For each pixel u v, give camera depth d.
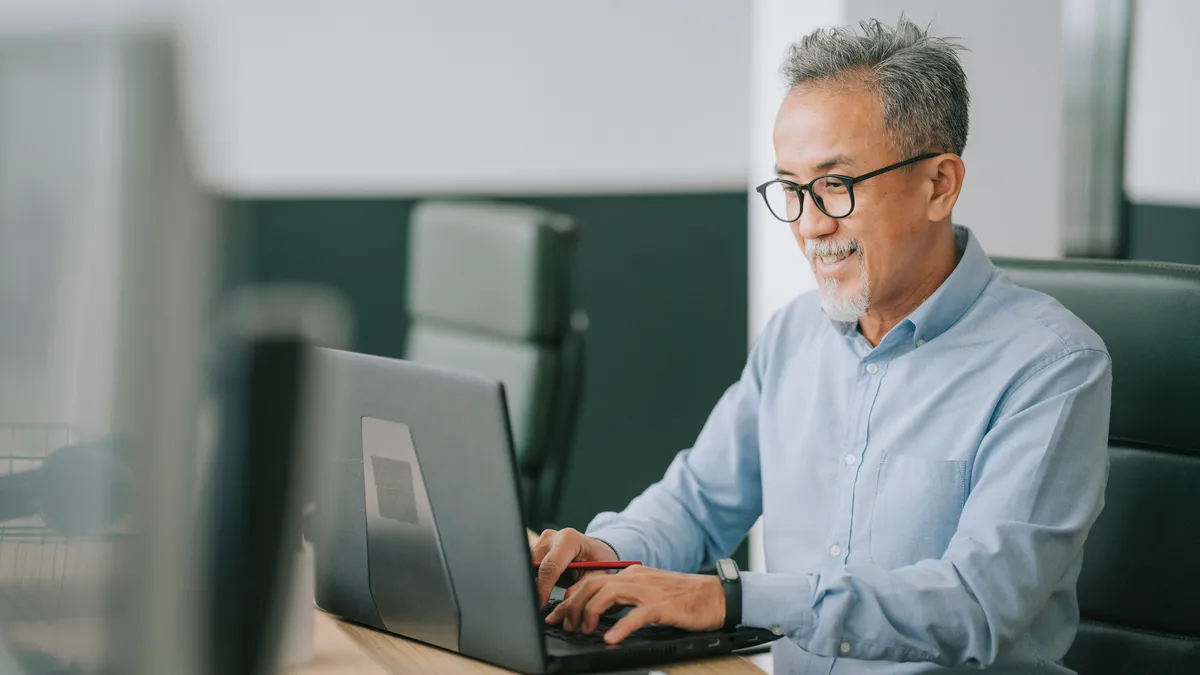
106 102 0.39
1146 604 1.49
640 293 3.78
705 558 1.75
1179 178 3.18
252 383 0.52
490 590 1.16
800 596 1.27
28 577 0.74
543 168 3.63
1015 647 1.41
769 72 3.08
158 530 0.45
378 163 3.46
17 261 0.42
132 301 0.40
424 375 1.15
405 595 1.23
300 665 1.18
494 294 2.25
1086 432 1.40
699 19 3.72
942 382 1.51
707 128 3.78
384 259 3.49
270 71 3.31
